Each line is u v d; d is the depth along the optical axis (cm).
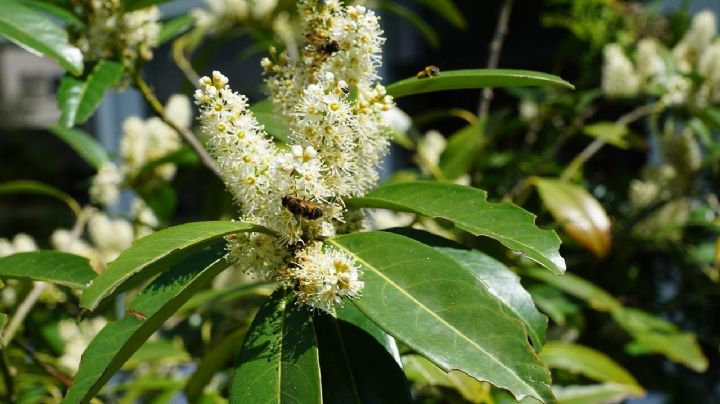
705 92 96
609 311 98
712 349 112
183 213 171
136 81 68
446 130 173
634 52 118
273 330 54
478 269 58
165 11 162
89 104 64
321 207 54
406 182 57
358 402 53
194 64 112
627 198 118
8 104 217
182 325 98
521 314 57
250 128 54
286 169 53
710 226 103
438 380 66
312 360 53
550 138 115
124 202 142
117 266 50
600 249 80
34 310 83
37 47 62
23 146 219
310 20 57
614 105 123
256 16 105
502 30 100
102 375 52
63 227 206
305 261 53
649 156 133
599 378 74
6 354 68
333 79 55
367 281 53
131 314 54
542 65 171
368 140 56
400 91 59
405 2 178
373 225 63
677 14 124
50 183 217
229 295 71
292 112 57
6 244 86
